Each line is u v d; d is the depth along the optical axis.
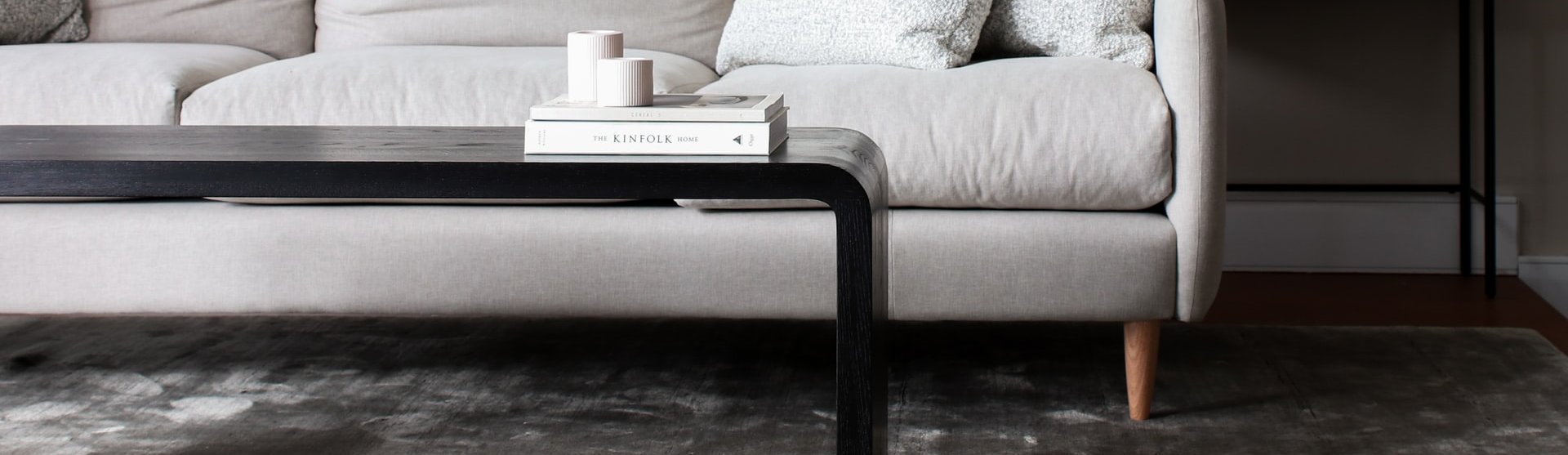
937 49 1.75
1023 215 1.61
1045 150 1.58
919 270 1.60
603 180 1.13
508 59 1.85
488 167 1.13
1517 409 1.66
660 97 1.28
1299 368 1.87
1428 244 2.67
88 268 1.68
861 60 1.84
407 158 1.15
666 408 1.69
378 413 1.67
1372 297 2.44
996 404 1.70
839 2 1.86
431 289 1.65
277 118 1.73
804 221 1.61
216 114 1.74
